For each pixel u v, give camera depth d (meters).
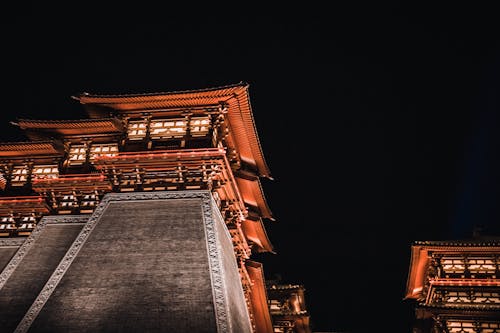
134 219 36.25
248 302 50.94
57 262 36.16
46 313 28.81
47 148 46.25
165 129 42.47
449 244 49.88
